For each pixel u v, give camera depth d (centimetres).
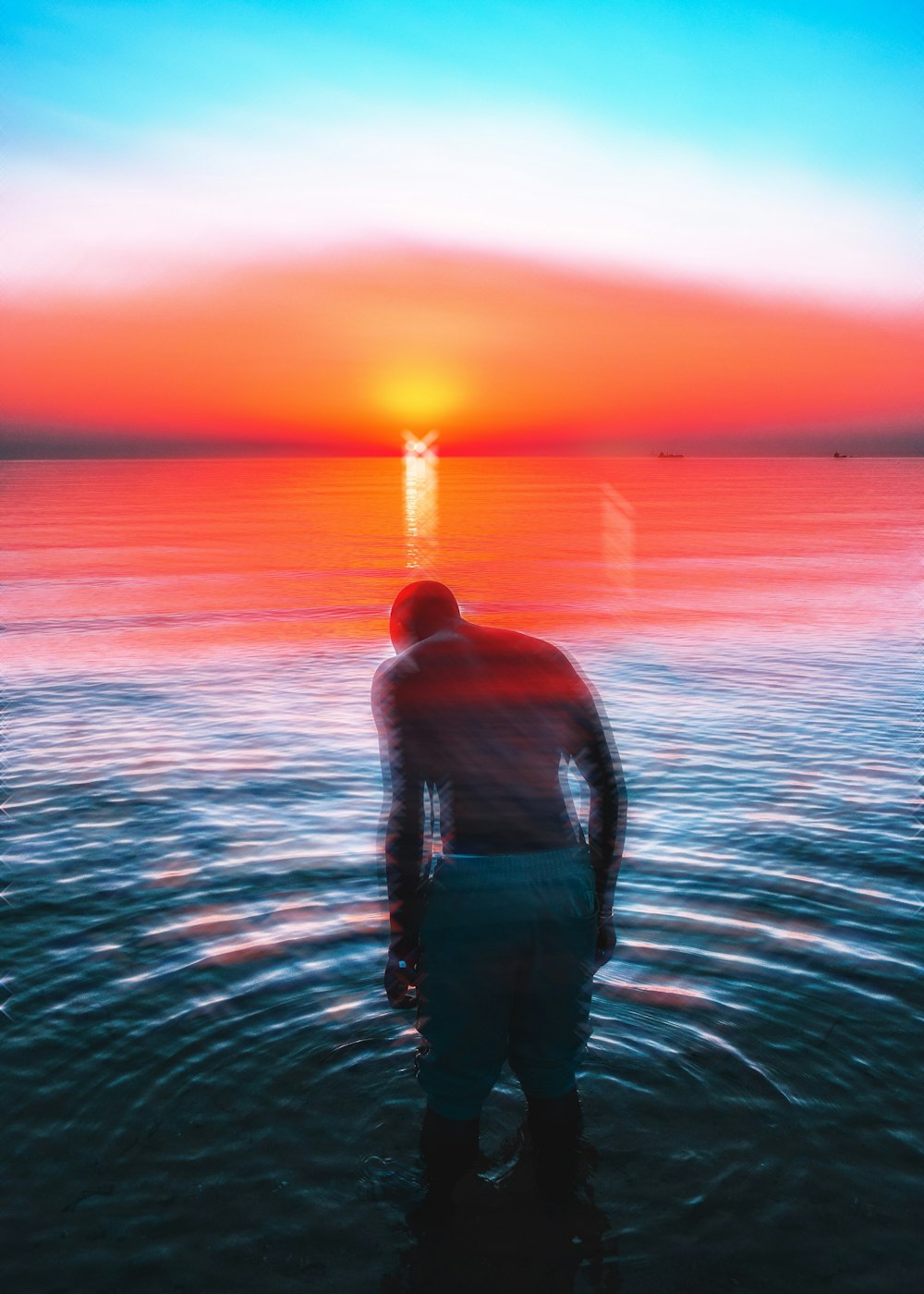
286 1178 223
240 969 318
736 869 406
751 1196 216
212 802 495
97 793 511
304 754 586
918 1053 270
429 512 4116
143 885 388
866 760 571
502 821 224
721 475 12662
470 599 1366
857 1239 204
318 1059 267
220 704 725
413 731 226
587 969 229
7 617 1179
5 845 435
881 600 1330
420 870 232
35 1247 202
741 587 1497
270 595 1403
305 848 430
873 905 370
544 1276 196
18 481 10556
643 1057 267
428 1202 217
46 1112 244
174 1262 199
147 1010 292
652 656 917
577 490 7781
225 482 10062
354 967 319
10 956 328
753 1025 284
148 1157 229
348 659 911
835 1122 241
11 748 602
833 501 5262
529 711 229
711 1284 193
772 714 684
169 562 1942
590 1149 232
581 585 1540
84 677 829
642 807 487
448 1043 223
